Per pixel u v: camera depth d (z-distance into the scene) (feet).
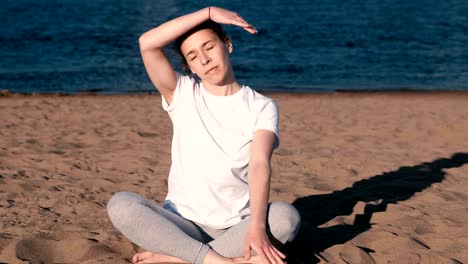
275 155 21.66
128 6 119.24
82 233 12.46
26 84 52.85
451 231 12.96
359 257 11.28
